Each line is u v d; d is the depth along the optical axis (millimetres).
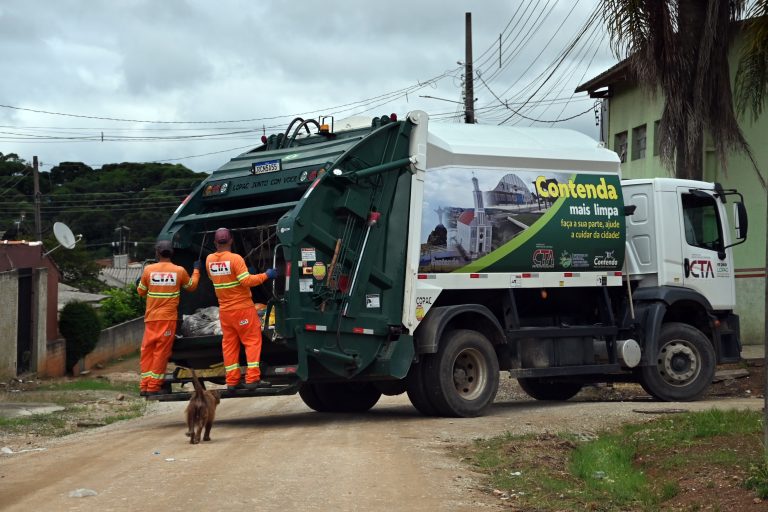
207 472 7996
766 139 23281
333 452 9109
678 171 18516
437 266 12102
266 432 10883
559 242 13164
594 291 13906
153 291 11641
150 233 63469
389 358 11750
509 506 7184
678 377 14375
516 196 12828
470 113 31438
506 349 12875
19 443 11023
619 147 30391
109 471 8117
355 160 11547
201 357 12242
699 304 14727
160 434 10875
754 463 7820
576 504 7312
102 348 30297
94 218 63250
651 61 18281
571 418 11695
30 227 56531
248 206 12352
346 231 11461
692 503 7172
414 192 11953
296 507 6742
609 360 13922
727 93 18375
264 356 11617
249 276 10875
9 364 21547
